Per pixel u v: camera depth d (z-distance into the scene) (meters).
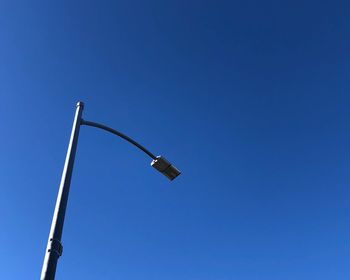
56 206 8.03
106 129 10.52
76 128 9.66
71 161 8.90
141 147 10.87
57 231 7.63
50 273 7.02
